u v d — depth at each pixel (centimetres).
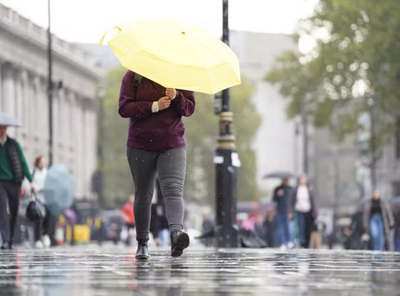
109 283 798
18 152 1998
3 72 8350
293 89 6925
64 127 10469
